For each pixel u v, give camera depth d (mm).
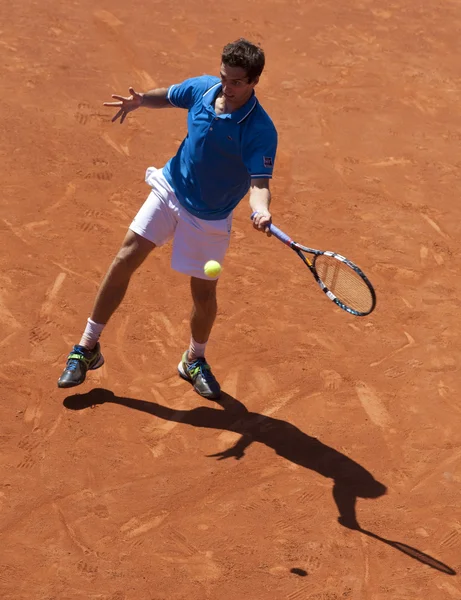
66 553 16297
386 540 17344
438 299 25641
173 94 18750
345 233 28547
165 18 42375
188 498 17859
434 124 36812
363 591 16141
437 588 16344
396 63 41938
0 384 20266
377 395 21469
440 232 29250
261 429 20000
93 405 20016
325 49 42188
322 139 34312
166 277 24969
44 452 18547
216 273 17281
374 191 31250
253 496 18078
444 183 32375
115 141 31922
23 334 21984
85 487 17828
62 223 26906
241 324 23516
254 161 17266
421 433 20391
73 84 35281
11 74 35250
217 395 20656
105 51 38438
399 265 27156
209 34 41562
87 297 23719
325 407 20891
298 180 31344
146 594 15641
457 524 17906
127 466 18500
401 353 23109
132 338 22406
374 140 34812
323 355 22703
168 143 32375
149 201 18922
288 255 27000
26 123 32031
